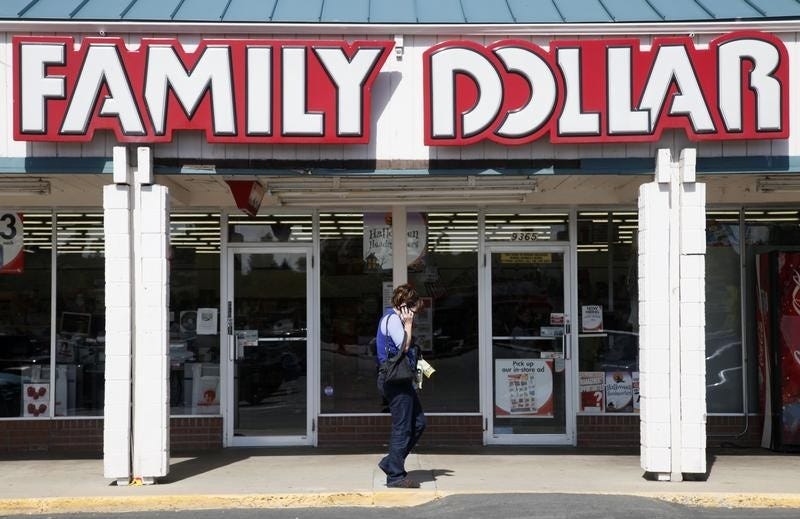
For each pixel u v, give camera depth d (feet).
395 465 28.73
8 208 37.37
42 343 37.29
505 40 29.58
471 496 27.78
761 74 29.01
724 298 38.04
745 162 29.73
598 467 32.71
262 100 29.09
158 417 29.53
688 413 29.53
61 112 28.73
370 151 29.89
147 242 29.48
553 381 37.76
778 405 35.96
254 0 34.27
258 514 26.81
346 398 37.55
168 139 28.99
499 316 37.83
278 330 37.65
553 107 29.22
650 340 29.63
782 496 27.76
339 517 26.25
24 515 27.14
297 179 31.83
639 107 29.12
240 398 37.42
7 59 29.43
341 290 37.78
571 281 37.81
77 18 30.27
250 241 37.73
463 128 29.35
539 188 35.29
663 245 29.58
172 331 37.47
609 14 32.19
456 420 37.37
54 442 36.91
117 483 29.55
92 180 32.42
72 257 37.52
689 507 27.40
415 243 37.78
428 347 37.65
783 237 38.04
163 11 31.94
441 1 34.81
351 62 29.25
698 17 31.17
